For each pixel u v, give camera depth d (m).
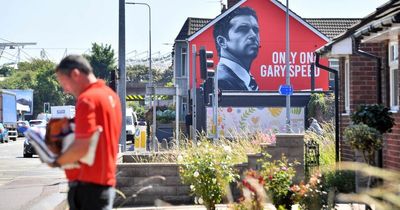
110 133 6.03
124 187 15.03
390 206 6.82
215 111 28.47
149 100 43.56
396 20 11.70
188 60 55.62
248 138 20.16
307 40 56.78
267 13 56.66
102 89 6.11
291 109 45.19
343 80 18.66
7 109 65.81
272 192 10.98
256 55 56.59
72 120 6.02
